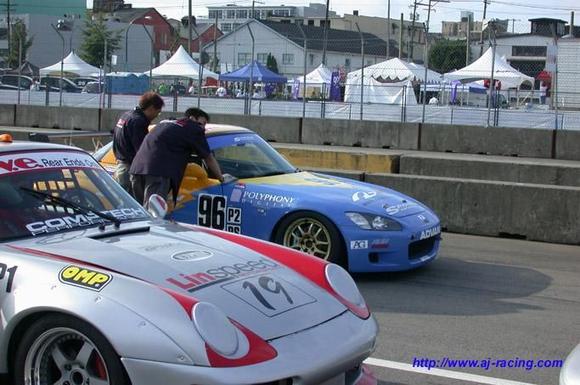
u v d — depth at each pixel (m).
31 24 59.06
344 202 7.46
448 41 66.62
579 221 9.88
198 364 3.29
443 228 10.66
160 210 5.11
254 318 3.63
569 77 27.09
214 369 3.28
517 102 27.55
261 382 3.33
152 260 3.94
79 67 36.19
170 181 7.11
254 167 8.09
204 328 3.38
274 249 4.51
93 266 3.78
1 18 60.34
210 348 3.33
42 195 4.45
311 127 21.58
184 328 3.37
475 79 31.36
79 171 4.82
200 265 3.99
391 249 7.34
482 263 8.63
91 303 3.51
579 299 7.17
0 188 4.36
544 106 26.75
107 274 3.68
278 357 3.45
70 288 3.61
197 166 7.87
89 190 4.75
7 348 3.77
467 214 10.51
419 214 7.72
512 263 8.69
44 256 3.89
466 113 22.41
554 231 10.02
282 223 7.57
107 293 3.54
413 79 30.64
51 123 24.52
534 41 58.75
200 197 7.81
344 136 21.22
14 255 3.90
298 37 56.41
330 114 24.50
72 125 24.11
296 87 30.92
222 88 32.44
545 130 18.64
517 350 5.63
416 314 6.50
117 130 7.69
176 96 25.45
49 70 36.09
